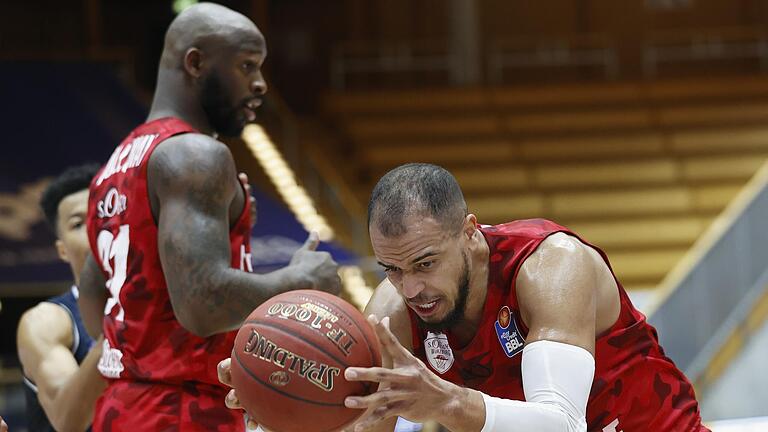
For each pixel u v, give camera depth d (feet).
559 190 49.01
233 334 11.32
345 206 43.16
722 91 54.85
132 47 52.85
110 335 11.61
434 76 56.80
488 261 9.12
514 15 57.52
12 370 23.16
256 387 8.14
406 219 8.31
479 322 9.20
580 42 57.31
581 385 8.46
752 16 57.52
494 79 57.11
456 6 56.49
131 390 11.30
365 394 8.13
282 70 56.29
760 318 28.66
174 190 10.85
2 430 11.70
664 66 57.47
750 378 28.02
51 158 37.50
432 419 7.89
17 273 32.42
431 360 9.61
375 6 57.11
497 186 49.32
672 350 27.91
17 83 40.11
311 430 8.14
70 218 14.89
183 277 10.61
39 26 51.98
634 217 47.60
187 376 11.17
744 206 29.63
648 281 44.47
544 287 8.81
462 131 52.42
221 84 11.89
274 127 46.21
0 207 34.65
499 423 7.96
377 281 32.42
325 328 8.18
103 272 12.19
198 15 11.97
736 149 51.16
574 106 54.24
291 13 56.49
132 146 11.62
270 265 31.71
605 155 51.03
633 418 9.81
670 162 50.03
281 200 39.83
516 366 9.24
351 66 56.85
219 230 10.83
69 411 12.71
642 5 57.57
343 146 52.34
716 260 28.86
